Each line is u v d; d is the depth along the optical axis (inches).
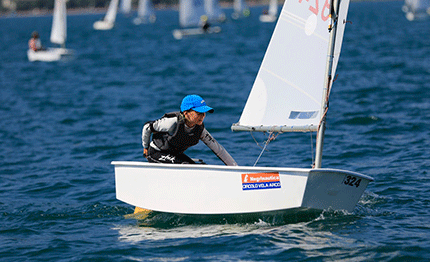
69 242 784.3
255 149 1401.3
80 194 1060.5
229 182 796.6
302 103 813.9
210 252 717.9
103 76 3280.0
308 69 806.5
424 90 2127.2
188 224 834.8
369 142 1393.9
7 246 777.6
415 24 7396.7
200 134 818.8
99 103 2250.2
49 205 987.9
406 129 1514.5
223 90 2488.9
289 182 771.4
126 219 891.4
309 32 802.2
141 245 757.9
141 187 849.5
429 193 959.6
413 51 3769.7
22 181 1179.3
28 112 2098.9
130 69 3631.9
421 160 1189.1
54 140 1608.0
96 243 776.9
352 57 3617.1
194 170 808.9
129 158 1364.4
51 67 3934.5
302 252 702.5
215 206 812.0
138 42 6638.8
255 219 812.0
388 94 2087.8
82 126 1800.0
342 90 2246.6
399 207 888.9
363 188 804.6
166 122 803.4
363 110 1808.6
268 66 832.3
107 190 1079.6
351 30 6756.9
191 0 7101.4
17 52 5561.0
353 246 717.9
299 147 1387.8
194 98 786.8
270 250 713.0
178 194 826.8
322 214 817.5
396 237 746.2
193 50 5039.4
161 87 2682.1
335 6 764.6
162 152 837.8
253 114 849.5
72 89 2746.1
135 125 1780.3
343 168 1169.4
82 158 1380.4
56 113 2055.9
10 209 967.0
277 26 824.3
